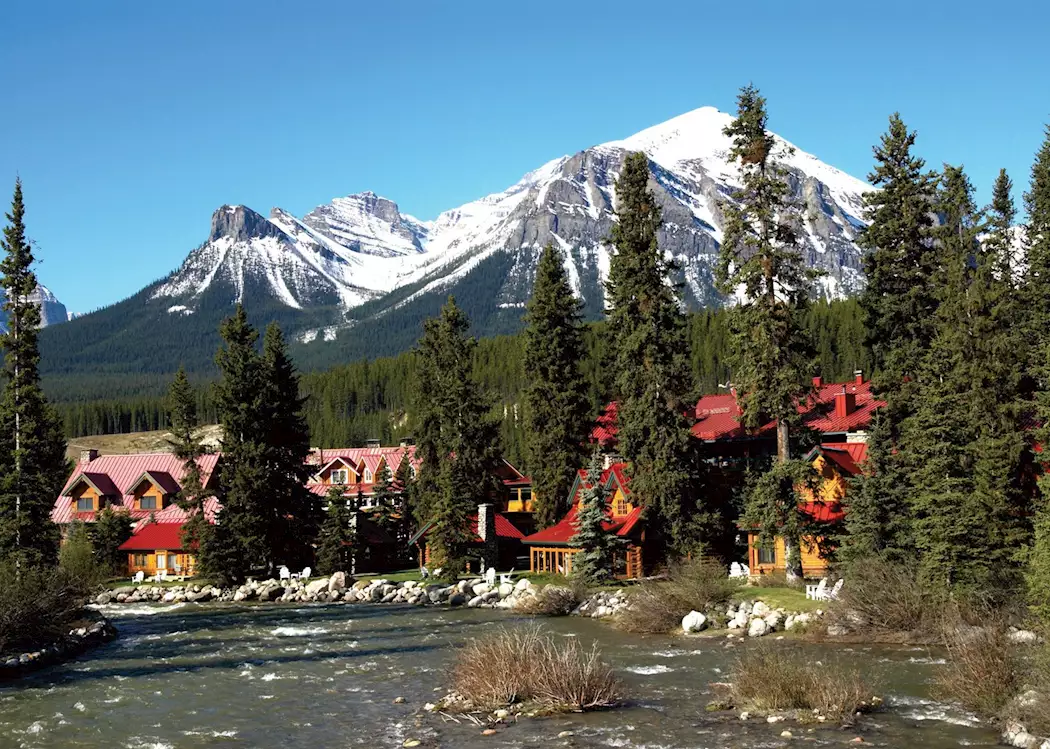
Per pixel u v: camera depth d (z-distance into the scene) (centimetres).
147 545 8456
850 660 3506
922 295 5547
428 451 8219
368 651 4250
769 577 5216
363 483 10538
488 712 2911
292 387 8044
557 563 6812
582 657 3158
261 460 7606
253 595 7112
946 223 5750
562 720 2784
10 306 6662
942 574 4056
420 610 5962
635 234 6619
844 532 5519
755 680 2886
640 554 6266
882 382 5562
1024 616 3691
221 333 7812
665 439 6253
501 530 7800
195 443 7800
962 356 4650
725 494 6650
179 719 3008
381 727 2816
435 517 6962
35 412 6688
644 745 2509
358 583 7088
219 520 7612
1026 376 4853
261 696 3319
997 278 5641
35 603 4259
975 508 4088
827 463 5891
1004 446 4312
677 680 3312
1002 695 2688
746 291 5409
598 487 5988
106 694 3412
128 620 5875
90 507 9588
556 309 7562
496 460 8044
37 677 3791
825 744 2456
